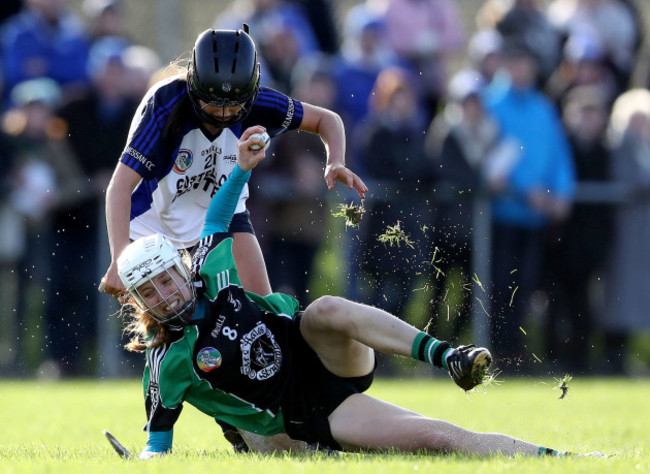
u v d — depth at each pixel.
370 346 17.53
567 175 41.44
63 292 40.31
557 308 40.88
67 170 40.25
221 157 20.30
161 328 17.61
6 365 40.47
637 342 42.34
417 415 17.55
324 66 43.25
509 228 40.03
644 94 42.88
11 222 40.50
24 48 43.62
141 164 19.11
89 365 40.25
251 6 45.88
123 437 23.19
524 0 44.69
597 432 23.06
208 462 15.95
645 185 41.75
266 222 39.66
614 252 41.69
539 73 44.44
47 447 20.03
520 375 39.69
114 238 18.66
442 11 46.34
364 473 14.23
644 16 52.09
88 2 49.47
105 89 40.25
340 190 39.72
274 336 18.20
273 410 18.06
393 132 39.81
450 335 39.09
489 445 16.89
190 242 21.14
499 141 40.50
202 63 18.34
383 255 39.28
